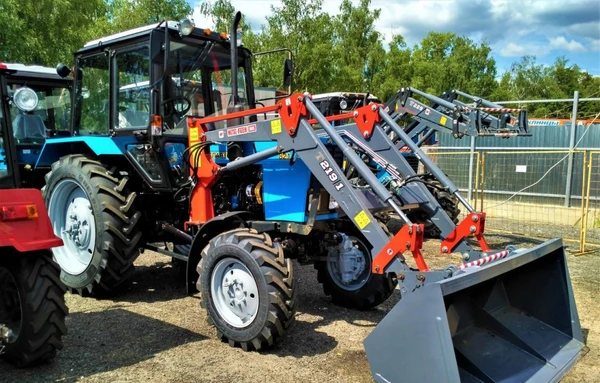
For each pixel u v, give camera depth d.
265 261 3.56
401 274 3.24
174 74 4.88
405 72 29.86
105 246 4.78
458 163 12.05
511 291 3.71
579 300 5.20
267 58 17.42
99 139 5.12
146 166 5.05
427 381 2.70
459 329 3.21
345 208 3.55
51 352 3.39
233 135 4.23
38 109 6.94
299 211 4.07
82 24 16.28
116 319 4.41
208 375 3.33
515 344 3.35
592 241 8.44
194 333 4.09
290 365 3.52
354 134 4.51
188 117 4.71
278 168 4.20
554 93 48.91
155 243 5.50
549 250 3.60
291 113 3.80
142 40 4.84
